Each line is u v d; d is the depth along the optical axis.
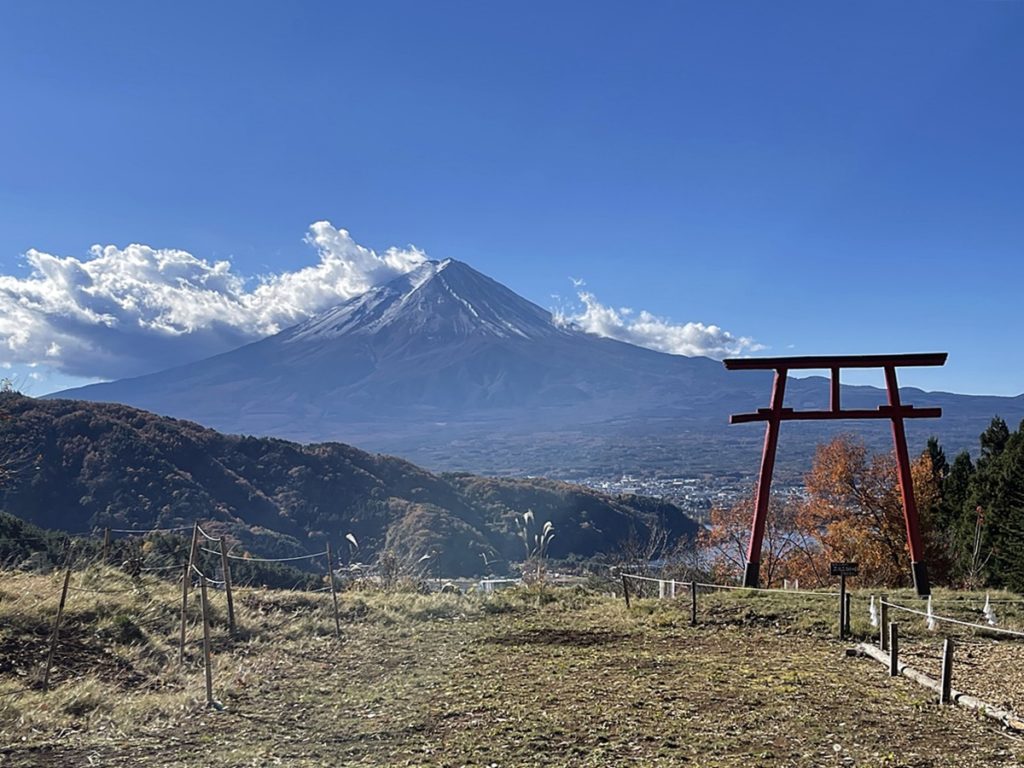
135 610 14.95
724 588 21.44
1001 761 7.86
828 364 20.50
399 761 8.09
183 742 9.04
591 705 10.02
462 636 15.96
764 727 9.02
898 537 36.69
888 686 11.11
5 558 18.41
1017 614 17.03
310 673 12.88
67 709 10.38
